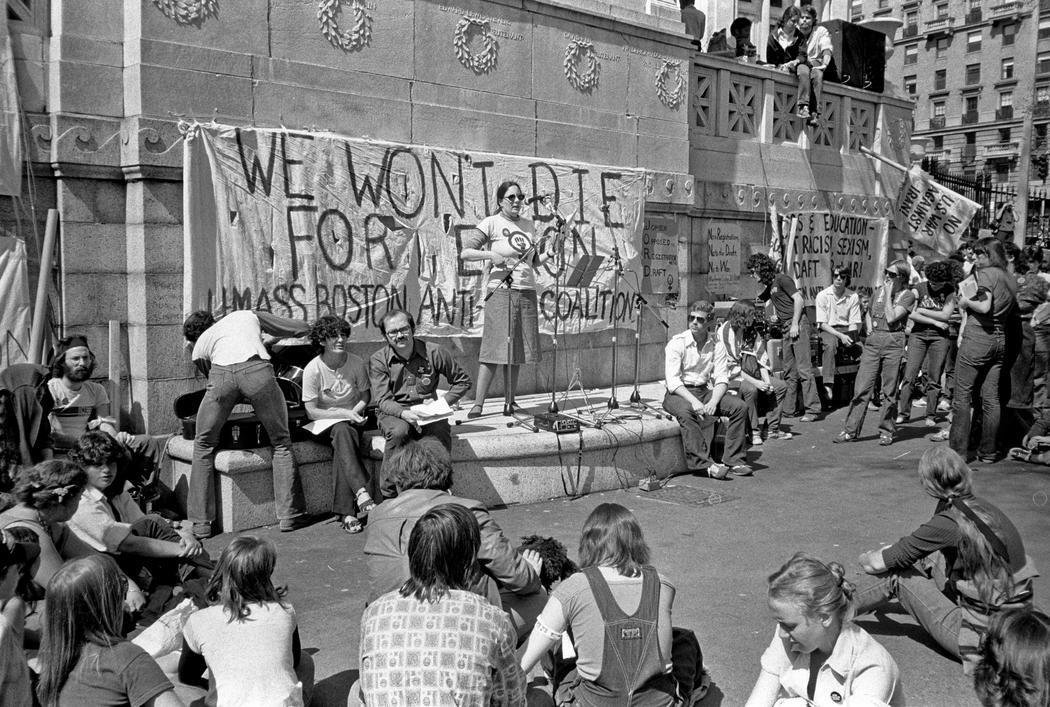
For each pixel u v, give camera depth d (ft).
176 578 15.74
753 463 28.60
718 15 50.90
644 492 25.07
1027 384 29.58
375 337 26.45
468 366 29.37
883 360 31.19
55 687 9.59
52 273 21.75
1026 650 8.34
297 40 24.81
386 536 12.95
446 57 28.19
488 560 12.97
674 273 36.14
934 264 33.53
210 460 20.85
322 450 22.31
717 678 13.98
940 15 236.63
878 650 10.32
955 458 13.92
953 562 13.89
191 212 22.57
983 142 229.25
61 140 21.34
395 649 9.45
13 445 18.44
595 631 11.28
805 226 42.68
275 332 23.09
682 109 35.96
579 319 32.48
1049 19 214.28
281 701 10.55
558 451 24.13
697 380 27.09
